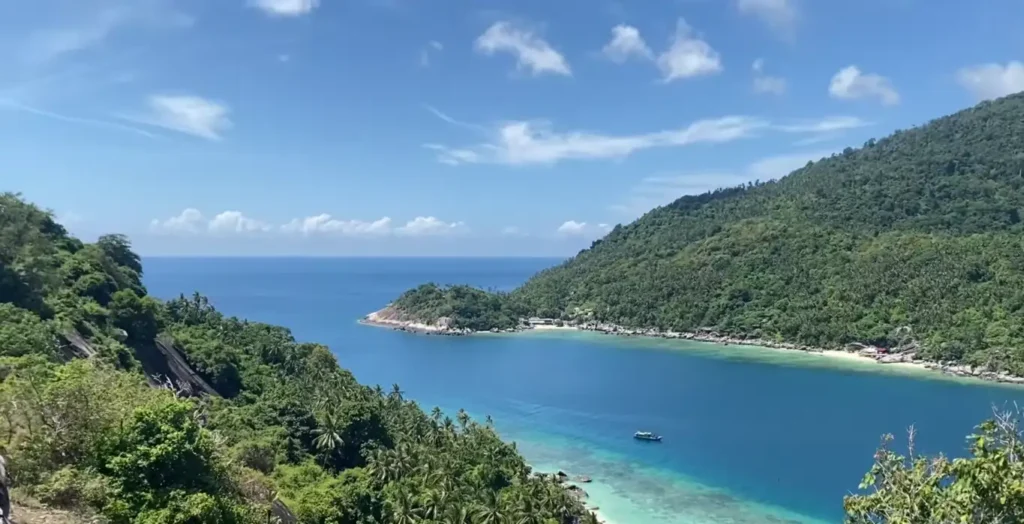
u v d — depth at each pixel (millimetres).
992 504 17250
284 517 46312
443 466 91375
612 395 189250
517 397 188500
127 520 30688
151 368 96500
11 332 62312
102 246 136250
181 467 34875
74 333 77625
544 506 84812
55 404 32844
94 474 31547
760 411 166500
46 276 91562
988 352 198375
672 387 199250
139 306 100250
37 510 27828
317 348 151250
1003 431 18719
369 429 103312
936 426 146000
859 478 115062
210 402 98000
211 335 132500
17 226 97625
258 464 75812
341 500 70938
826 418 157500
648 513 98875
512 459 104438
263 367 127750
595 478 115875
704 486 111438
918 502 18594
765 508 101000
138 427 34031
